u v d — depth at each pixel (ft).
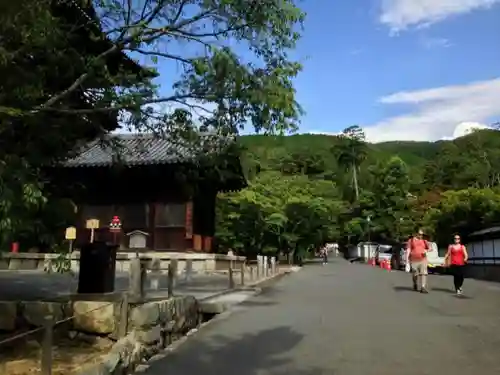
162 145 83.51
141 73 27.76
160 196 89.71
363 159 305.12
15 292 43.70
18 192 18.47
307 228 151.02
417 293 59.21
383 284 73.56
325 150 325.21
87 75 23.95
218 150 29.12
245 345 28.73
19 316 32.17
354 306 46.14
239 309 43.75
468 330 33.47
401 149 565.94
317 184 175.94
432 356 26.08
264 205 137.18
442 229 154.71
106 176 88.69
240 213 134.10
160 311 33.71
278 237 145.28
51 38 21.16
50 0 21.06
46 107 22.25
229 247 136.36
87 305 32.17
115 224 88.53
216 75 22.88
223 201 135.13
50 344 20.33
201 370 23.36
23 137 24.32
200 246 92.73
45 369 20.11
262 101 22.75
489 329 33.78
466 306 46.19
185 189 84.58
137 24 23.11
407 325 35.45
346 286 70.18
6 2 17.61
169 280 40.27
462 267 57.98
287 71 23.49
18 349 29.89
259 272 82.33
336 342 29.63
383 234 241.96
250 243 138.92
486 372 23.04
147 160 78.28
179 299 38.78
